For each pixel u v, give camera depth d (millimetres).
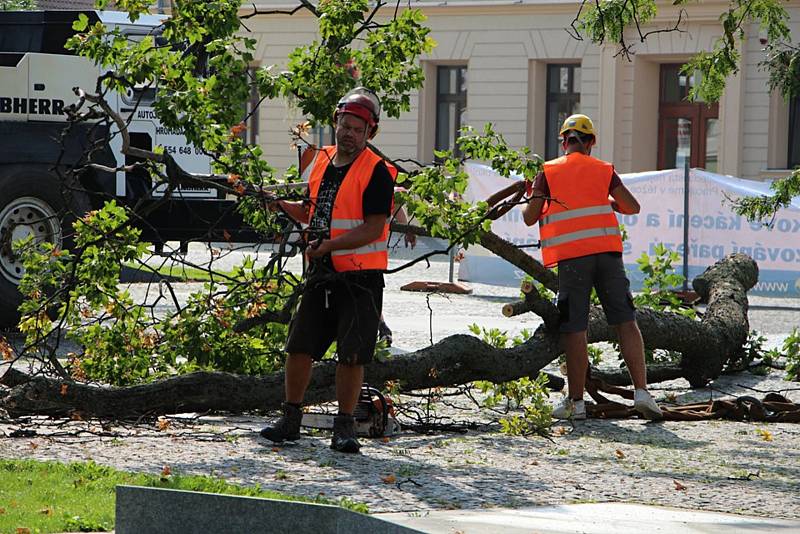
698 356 21703
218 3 16641
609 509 12383
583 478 14023
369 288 14945
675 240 38812
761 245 38469
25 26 31016
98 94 15742
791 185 25016
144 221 16578
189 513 9156
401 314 32781
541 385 18641
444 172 17125
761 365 23625
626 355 18453
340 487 12977
